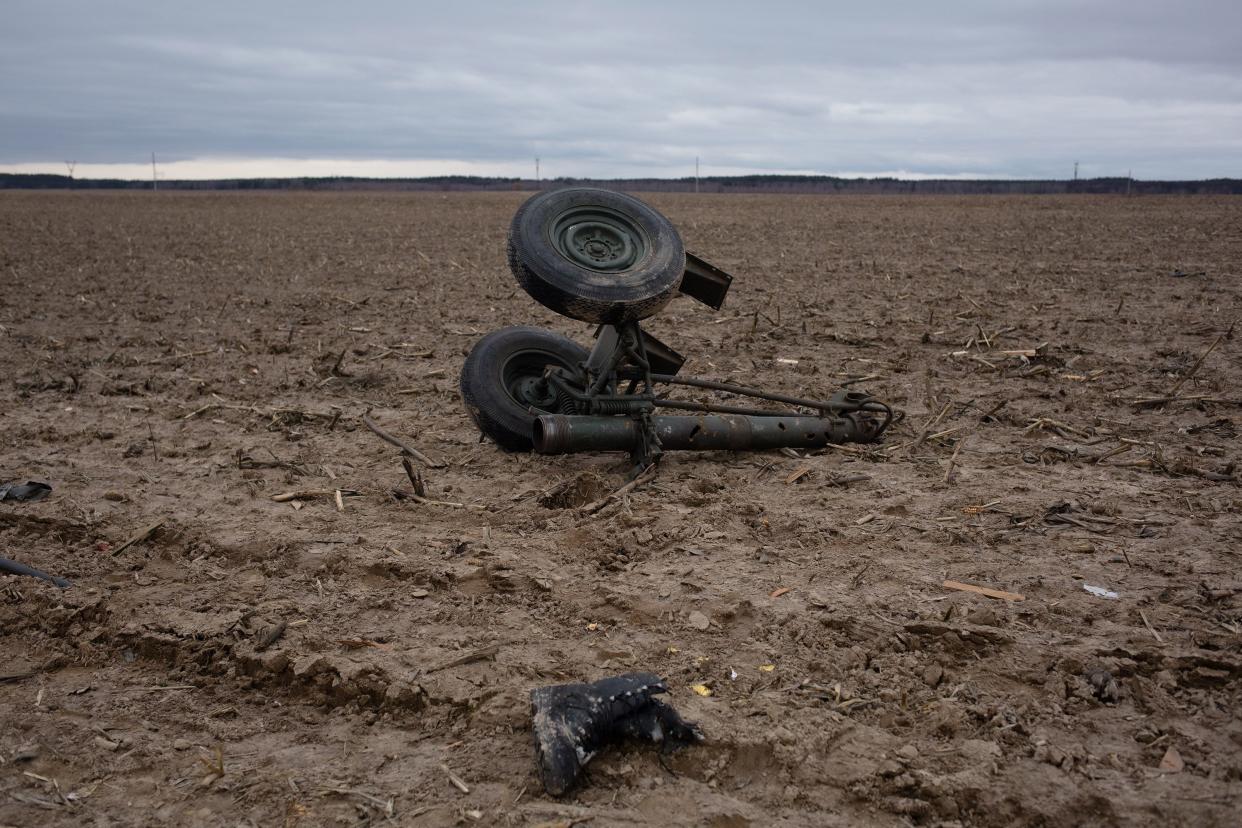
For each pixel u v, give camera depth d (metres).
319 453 7.37
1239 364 10.05
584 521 5.85
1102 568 5.09
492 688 4.05
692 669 4.21
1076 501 6.05
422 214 53.00
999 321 12.93
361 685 4.16
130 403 9.02
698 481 6.53
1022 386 9.32
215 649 4.48
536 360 7.74
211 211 56.91
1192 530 5.58
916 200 74.31
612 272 6.85
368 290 17.86
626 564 5.29
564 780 3.46
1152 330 12.06
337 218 48.19
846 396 7.57
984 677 4.11
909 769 3.50
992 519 5.80
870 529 5.69
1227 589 4.78
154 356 11.50
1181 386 9.10
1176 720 3.79
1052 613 4.59
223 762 3.73
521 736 3.80
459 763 3.66
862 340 11.77
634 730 3.69
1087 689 3.97
